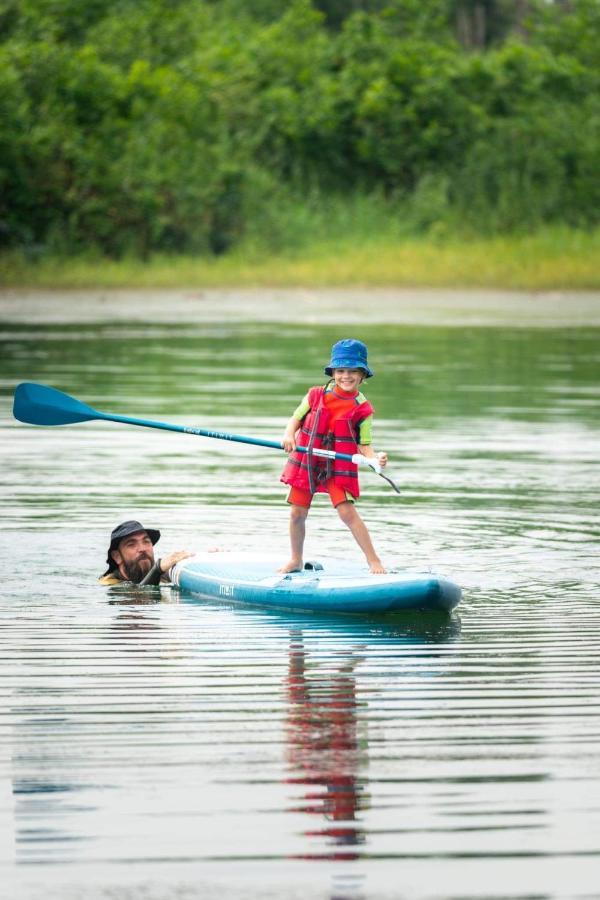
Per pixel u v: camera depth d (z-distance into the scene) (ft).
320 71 418.10
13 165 337.72
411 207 384.68
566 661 65.51
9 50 345.92
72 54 355.56
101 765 51.65
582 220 375.45
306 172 399.24
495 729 55.83
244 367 191.01
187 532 95.45
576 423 147.23
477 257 342.44
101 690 60.85
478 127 399.44
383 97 396.57
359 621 74.13
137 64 360.07
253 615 75.77
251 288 322.75
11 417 152.25
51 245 341.00
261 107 392.27
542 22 456.45
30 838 45.42
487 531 95.91
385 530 96.27
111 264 339.36
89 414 88.69
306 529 96.99
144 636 70.54
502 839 45.42
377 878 42.83
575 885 42.50
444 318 274.57
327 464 79.05
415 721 56.85
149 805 48.01
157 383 172.45
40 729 55.62
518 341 233.14
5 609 75.77
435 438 137.49
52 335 234.79
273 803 48.21
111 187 345.31
